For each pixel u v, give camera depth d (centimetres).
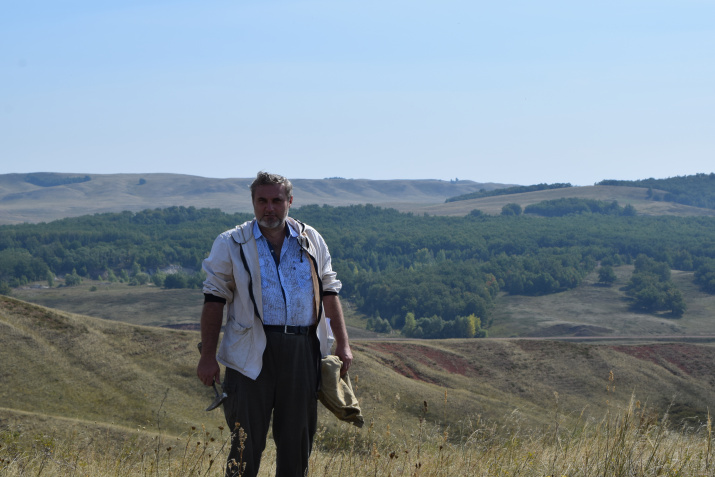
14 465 411
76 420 2430
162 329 5616
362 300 19800
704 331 16988
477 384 6431
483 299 18475
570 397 6341
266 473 419
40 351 4897
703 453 379
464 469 371
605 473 360
